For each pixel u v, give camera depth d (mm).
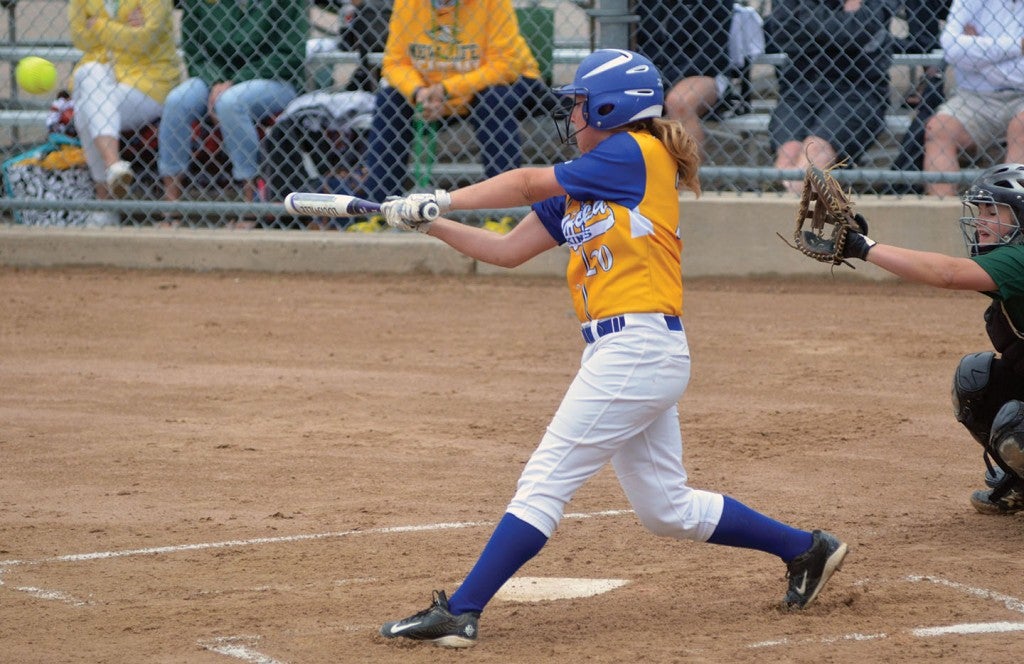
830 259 14656
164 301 33125
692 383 25375
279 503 18641
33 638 13523
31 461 20750
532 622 13922
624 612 14219
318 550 16578
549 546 16781
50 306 32625
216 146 37656
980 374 17047
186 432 22406
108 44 36719
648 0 33656
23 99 43031
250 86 36031
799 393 24562
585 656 12820
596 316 13180
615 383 12898
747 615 14055
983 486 19203
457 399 24422
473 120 33938
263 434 22266
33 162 38125
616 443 13055
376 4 36156
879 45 33250
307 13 36594
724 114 35656
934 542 16641
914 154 34719
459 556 16281
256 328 30344
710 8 33875
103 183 38031
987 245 15625
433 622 13039
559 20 41312
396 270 35844
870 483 19359
